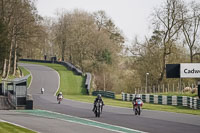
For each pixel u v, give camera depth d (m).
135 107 50.94
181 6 119.00
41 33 131.00
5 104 70.69
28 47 144.50
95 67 182.38
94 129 34.56
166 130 34.03
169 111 58.44
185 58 131.88
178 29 120.38
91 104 75.69
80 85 135.00
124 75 168.38
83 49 187.12
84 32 186.38
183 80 126.62
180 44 129.25
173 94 93.69
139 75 137.50
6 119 42.78
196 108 64.69
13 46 156.38
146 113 54.16
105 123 39.97
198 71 86.81
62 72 164.38
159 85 127.44
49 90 122.81
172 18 120.19
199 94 73.00
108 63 184.50
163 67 125.12
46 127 35.47
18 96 61.06
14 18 127.81
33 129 33.72
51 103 78.06
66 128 34.97
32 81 140.25
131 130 33.97
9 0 125.69
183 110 60.66
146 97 86.44
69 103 78.69
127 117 47.28
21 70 167.75
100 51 187.75
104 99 99.88
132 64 140.00
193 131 33.50
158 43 128.50
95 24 198.75
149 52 131.12
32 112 55.09
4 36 125.69
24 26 128.12
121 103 81.25
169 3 119.94
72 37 187.88
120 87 161.75
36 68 179.88
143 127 36.31
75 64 195.75
